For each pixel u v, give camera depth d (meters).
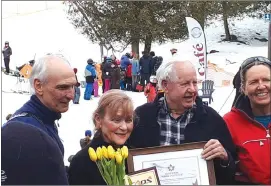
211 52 25.48
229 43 27.62
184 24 18.66
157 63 17.31
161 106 2.83
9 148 1.89
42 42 29.62
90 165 2.48
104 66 16.84
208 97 12.91
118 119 2.49
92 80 15.80
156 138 2.78
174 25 18.52
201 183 2.52
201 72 13.38
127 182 2.38
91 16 18.48
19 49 28.02
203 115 2.77
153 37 18.72
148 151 2.55
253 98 2.68
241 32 29.12
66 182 2.01
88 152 2.50
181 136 2.74
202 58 13.35
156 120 2.80
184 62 2.74
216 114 2.80
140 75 17.34
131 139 2.79
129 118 2.52
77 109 13.44
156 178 2.44
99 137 2.56
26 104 2.51
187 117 2.78
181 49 23.55
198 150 2.58
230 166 2.61
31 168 1.89
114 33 18.88
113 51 19.97
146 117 2.82
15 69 21.80
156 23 18.53
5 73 19.94
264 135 2.72
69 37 30.41
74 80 2.53
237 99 2.84
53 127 2.56
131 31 18.62
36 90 2.51
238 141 2.76
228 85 16.88
